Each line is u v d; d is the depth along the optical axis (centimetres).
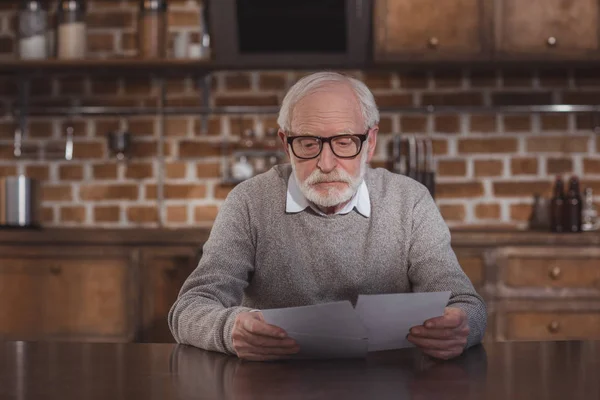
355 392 142
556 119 471
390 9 434
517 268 405
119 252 413
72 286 414
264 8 439
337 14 440
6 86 482
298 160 221
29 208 441
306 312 168
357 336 170
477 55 434
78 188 480
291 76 477
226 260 233
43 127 480
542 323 403
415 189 249
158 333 411
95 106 480
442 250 236
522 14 432
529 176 470
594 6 432
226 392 142
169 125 478
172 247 412
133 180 478
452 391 142
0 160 479
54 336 414
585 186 470
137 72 469
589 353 178
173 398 138
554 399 136
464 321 176
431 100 474
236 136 476
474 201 471
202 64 446
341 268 238
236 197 246
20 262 416
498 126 472
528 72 473
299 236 239
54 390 144
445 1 434
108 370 162
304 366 166
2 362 170
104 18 479
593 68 472
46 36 456
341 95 219
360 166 222
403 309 171
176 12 477
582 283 405
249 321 174
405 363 168
